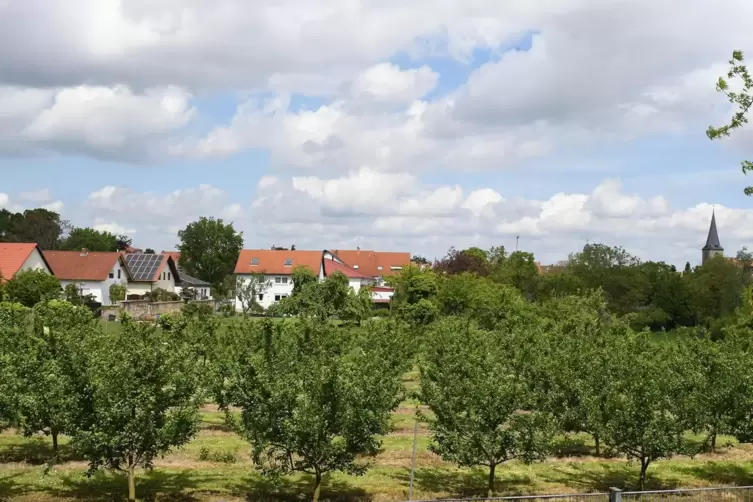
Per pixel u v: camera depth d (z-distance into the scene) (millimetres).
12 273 68625
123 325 17406
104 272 85062
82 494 18438
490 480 18641
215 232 130875
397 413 32625
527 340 31234
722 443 28891
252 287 85500
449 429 18672
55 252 87562
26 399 17609
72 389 16031
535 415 18469
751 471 24000
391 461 23656
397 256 130250
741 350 27812
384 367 20156
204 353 29406
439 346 30000
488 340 31703
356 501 18797
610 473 23172
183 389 16453
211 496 18656
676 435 19578
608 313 53469
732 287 84750
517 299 58031
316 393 16938
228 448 24281
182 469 21500
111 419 15766
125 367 15883
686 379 21656
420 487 20469
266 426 17016
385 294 95375
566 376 24234
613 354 23828
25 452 22750
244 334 30828
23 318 27484
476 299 62438
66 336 17609
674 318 88250
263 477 19359
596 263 95688
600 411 20484
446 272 89062
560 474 22844
